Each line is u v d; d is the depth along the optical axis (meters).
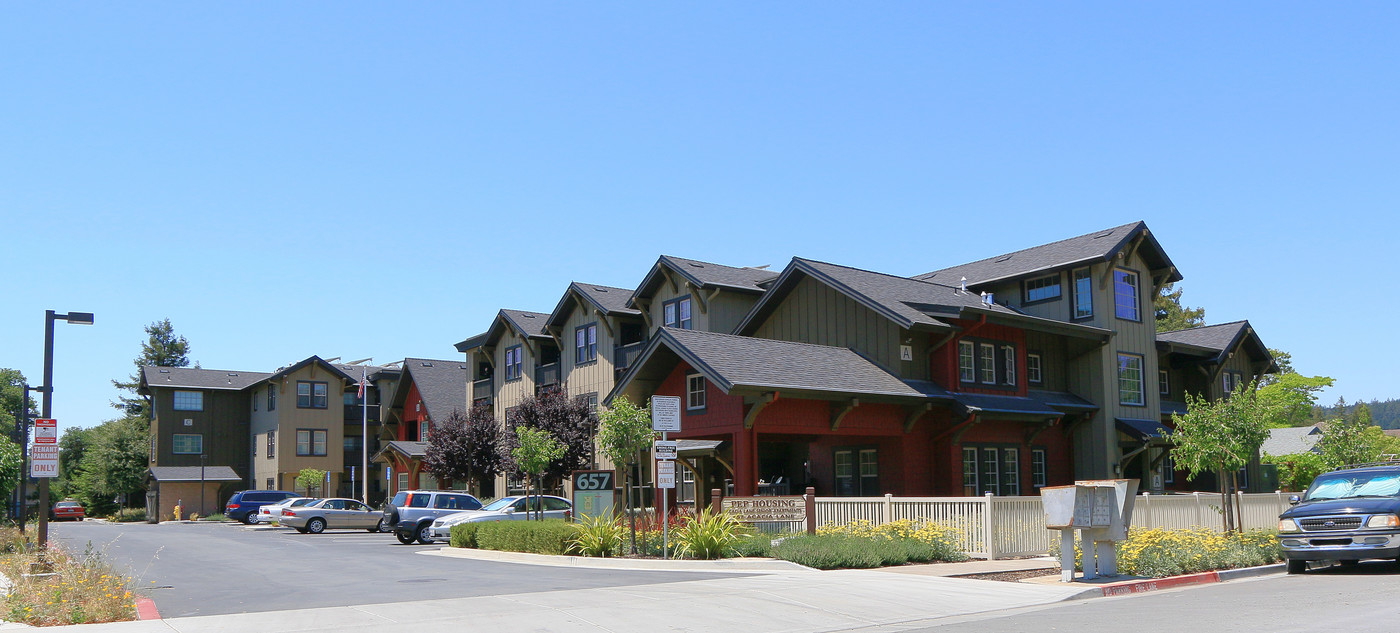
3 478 28.72
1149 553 17.25
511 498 32.12
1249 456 22.14
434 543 31.72
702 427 25.92
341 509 41.88
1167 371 37.81
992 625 11.81
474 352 48.25
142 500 73.81
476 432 40.75
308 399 63.94
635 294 37.16
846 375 26.73
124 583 14.71
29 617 12.19
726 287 34.38
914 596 14.30
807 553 18.30
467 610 12.80
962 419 27.62
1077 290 33.53
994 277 35.28
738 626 12.06
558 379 41.19
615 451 21.33
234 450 67.19
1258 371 40.78
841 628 12.12
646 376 27.16
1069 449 33.28
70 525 55.97
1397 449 40.44
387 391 68.00
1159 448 34.03
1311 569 18.77
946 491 27.94
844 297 30.34
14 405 90.81
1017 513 19.94
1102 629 11.12
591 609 12.88
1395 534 16.75
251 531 44.03
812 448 30.55
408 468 49.94
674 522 22.41
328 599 14.40
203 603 14.41
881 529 20.02
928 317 28.22
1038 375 32.88
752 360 25.39
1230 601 13.56
